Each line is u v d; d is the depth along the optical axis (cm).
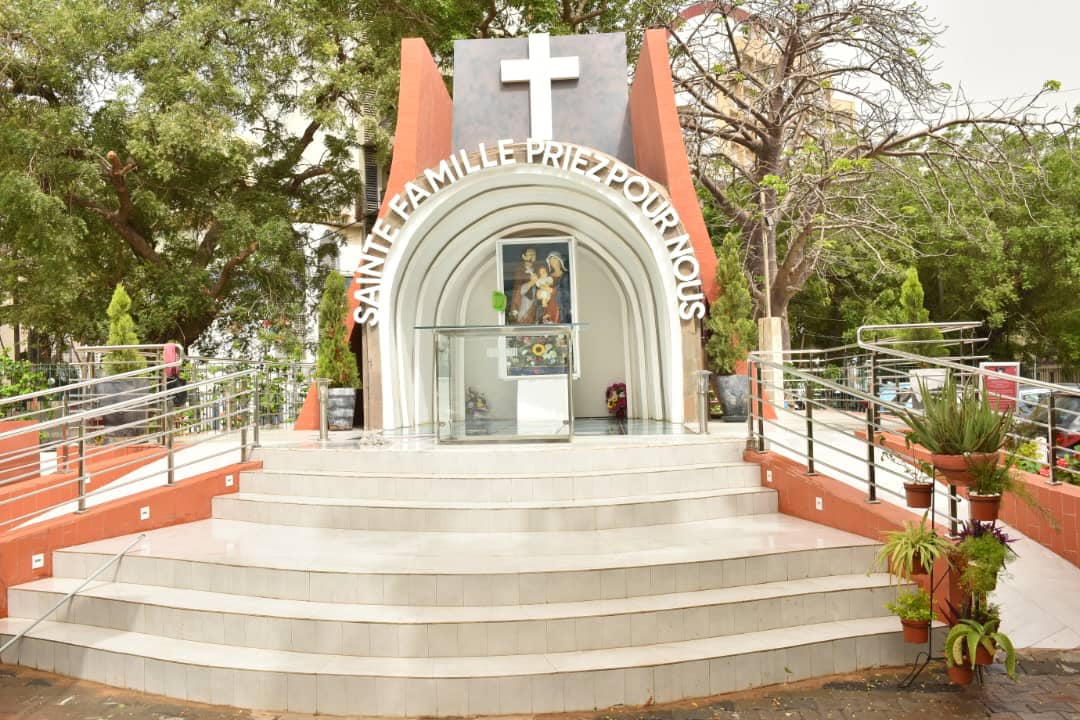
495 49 1347
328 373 1172
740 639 540
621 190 1102
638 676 492
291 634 535
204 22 1734
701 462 842
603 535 684
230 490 831
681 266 1121
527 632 518
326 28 1895
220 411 1300
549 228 1298
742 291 1201
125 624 593
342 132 2147
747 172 2241
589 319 1350
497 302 1212
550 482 752
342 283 1198
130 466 952
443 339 903
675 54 2180
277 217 1841
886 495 759
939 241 2534
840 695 502
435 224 1152
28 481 905
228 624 552
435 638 517
